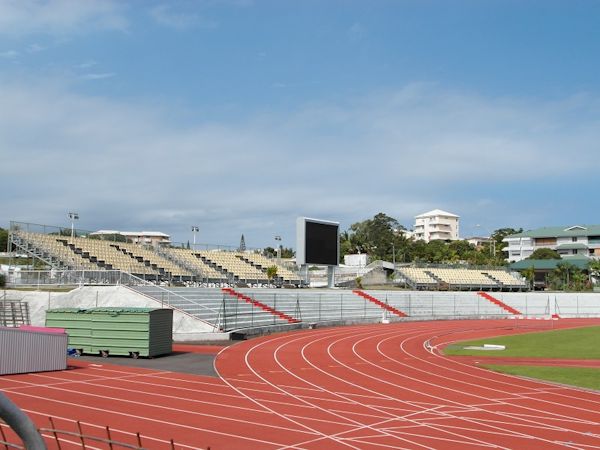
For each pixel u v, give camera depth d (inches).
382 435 684.1
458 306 3061.0
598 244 5329.7
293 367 1236.5
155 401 869.2
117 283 1913.1
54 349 1161.4
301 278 3110.2
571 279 4197.8
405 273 3521.2
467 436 681.6
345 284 3503.9
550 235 5556.1
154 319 1386.6
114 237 2539.4
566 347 1683.1
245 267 2952.8
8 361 1084.5
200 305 1931.6
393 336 1982.0
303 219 2581.2
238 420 752.3
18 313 1792.6
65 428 700.0
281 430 703.1
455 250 5664.4
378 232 5639.8
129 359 1344.7
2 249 3425.2
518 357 1449.3
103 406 829.2
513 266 4532.5
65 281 1929.1
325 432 695.1
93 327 1414.9
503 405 860.0
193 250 2861.7
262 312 2167.8
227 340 1716.3
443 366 1279.5
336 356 1433.3
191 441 650.8
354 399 899.4
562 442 658.8
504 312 3154.5
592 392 970.1
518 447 637.3
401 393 954.1
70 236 2310.5
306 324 2196.1
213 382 1043.3
